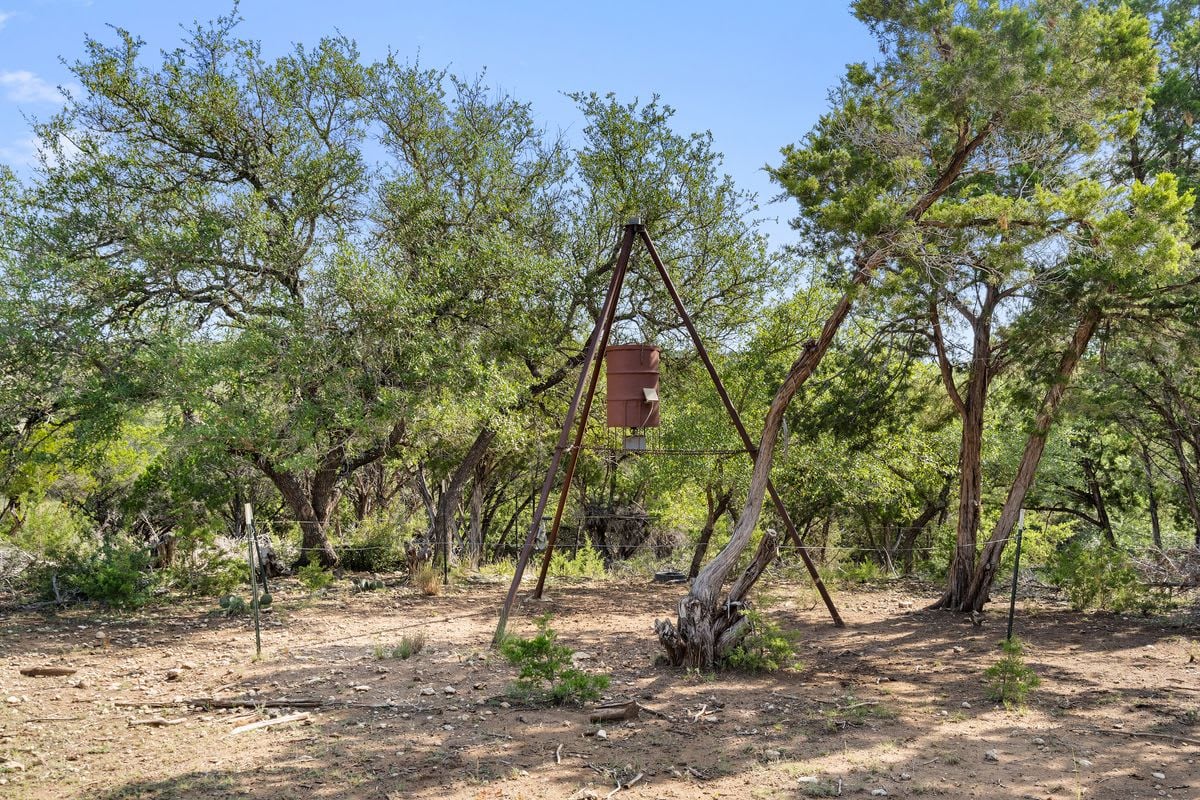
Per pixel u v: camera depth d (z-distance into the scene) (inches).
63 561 545.6
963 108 388.5
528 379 760.3
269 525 827.4
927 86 386.3
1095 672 358.0
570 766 223.0
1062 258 407.2
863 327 652.7
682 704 289.4
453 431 713.0
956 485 1029.8
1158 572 551.5
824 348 422.3
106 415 521.3
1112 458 938.7
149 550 563.5
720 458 793.6
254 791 205.6
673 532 1124.5
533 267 624.4
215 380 518.3
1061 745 246.8
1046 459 928.9
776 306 800.3
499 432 657.0
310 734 253.3
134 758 232.4
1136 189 368.2
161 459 629.6
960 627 478.0
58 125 567.8
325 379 567.8
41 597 530.6
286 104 617.6
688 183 716.7
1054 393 496.4
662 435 811.4
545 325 711.7
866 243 384.2
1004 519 534.6
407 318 577.6
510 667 346.0
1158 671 360.5
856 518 1170.0
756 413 793.6
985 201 377.1
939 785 210.7
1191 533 967.0
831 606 479.8
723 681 327.9
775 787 208.4
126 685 321.1
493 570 756.0
